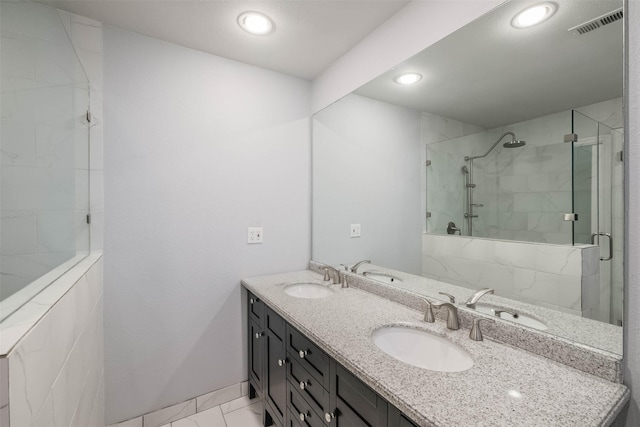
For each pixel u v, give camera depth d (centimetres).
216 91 202
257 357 196
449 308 130
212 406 203
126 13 161
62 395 94
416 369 98
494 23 122
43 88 109
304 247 240
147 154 181
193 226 195
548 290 109
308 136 241
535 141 112
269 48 195
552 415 75
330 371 119
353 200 201
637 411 87
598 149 96
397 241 172
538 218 112
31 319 76
